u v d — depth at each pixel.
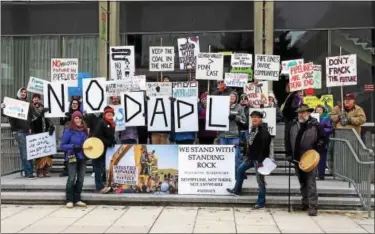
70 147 9.58
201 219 8.64
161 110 10.56
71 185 9.64
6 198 9.97
